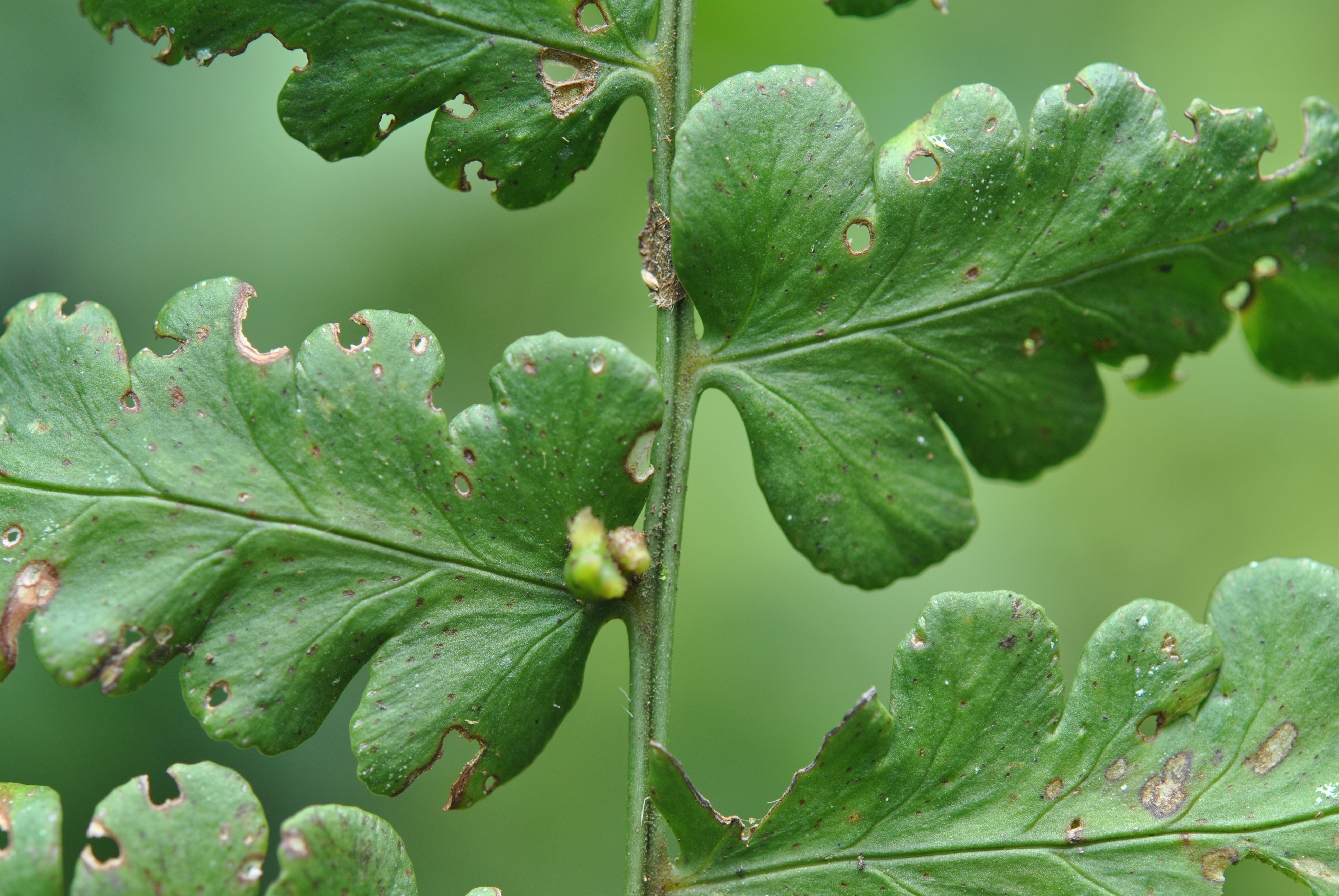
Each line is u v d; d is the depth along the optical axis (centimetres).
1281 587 43
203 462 43
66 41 50
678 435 44
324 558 43
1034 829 43
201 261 51
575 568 43
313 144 43
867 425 44
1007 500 58
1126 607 43
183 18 43
